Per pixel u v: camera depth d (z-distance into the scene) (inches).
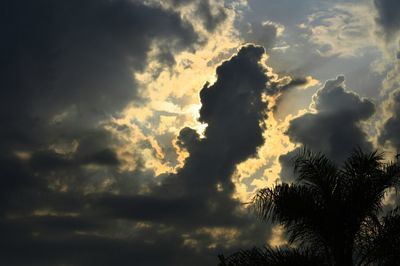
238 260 526.0
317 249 537.3
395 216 534.0
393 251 523.5
